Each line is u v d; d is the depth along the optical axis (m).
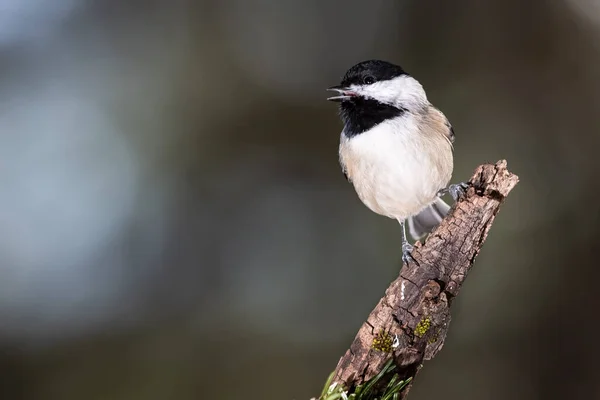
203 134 10.31
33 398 9.17
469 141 9.92
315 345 9.73
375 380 4.28
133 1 10.52
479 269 9.38
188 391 9.36
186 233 10.31
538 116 10.07
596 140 9.84
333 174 10.44
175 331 9.89
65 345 9.66
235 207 10.40
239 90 10.45
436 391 9.17
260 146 10.45
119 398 9.21
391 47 10.68
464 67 10.40
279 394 9.29
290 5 11.07
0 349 9.52
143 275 10.24
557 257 9.30
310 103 10.55
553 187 9.60
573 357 9.04
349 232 10.34
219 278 10.25
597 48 10.31
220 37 10.57
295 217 10.44
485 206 4.61
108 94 10.38
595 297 9.11
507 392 9.05
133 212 10.33
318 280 10.21
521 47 10.38
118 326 9.88
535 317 9.21
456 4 10.50
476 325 9.30
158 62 10.43
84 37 10.48
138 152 10.30
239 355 9.68
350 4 10.97
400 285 4.48
